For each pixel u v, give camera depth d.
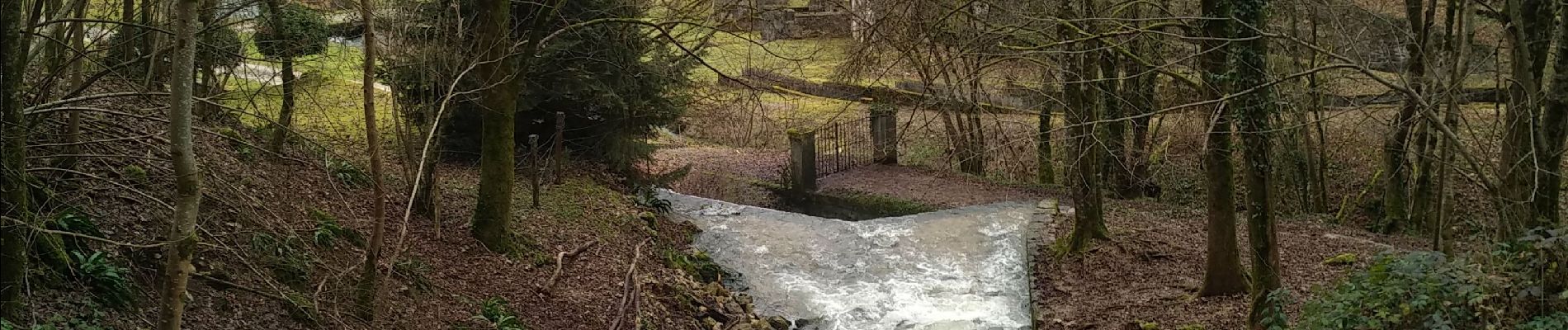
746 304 13.68
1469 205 16.34
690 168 21.75
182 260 6.08
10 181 6.50
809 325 13.08
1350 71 13.98
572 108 17.39
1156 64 13.75
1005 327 12.68
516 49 12.82
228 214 9.94
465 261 12.20
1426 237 16.55
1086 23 12.76
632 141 18.16
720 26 13.03
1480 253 9.62
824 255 15.80
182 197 6.05
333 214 11.91
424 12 13.15
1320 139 18.33
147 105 10.87
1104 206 18.14
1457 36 12.63
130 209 9.04
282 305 9.09
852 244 16.30
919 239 16.48
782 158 24.19
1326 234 16.14
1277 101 10.08
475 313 10.93
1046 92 15.84
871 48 16.69
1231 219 12.00
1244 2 9.63
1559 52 9.86
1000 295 13.94
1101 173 15.03
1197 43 11.30
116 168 9.55
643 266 13.84
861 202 20.34
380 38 12.70
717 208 18.38
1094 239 15.06
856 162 23.36
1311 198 18.78
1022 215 17.62
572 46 15.67
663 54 17.30
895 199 20.00
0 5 6.23
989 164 22.41
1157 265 14.09
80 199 8.64
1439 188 12.53
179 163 5.99
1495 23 16.16
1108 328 11.73
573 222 14.72
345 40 14.09
